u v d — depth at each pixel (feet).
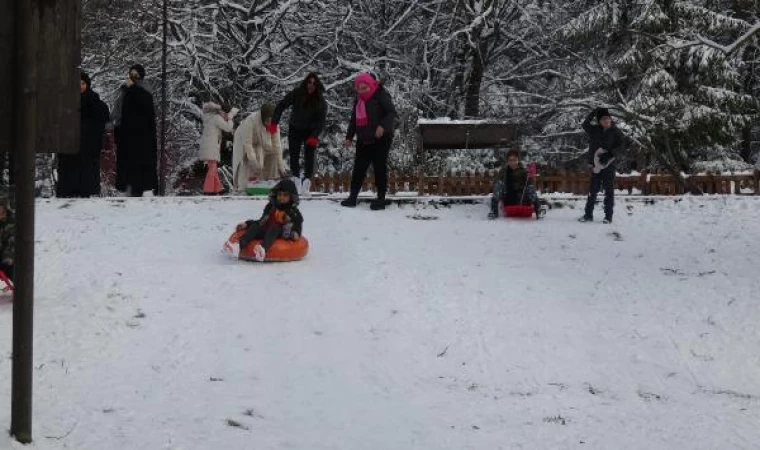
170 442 19.07
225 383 23.31
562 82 109.19
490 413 21.77
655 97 90.43
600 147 44.45
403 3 111.34
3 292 29.53
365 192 64.08
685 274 34.78
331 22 101.24
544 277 34.32
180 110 95.04
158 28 92.02
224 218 42.98
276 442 19.47
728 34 94.73
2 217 28.17
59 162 49.06
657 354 26.53
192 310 29.01
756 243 39.34
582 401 22.84
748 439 20.17
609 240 40.70
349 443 19.60
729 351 26.71
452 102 110.52
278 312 29.14
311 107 49.08
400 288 32.09
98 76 87.25
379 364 25.13
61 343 25.17
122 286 30.91
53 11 18.12
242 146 51.57
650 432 20.58
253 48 95.25
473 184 61.67
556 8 110.83
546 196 51.47
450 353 26.23
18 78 17.72
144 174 50.26
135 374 23.52
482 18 103.19
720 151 97.91
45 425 19.42
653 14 90.94
